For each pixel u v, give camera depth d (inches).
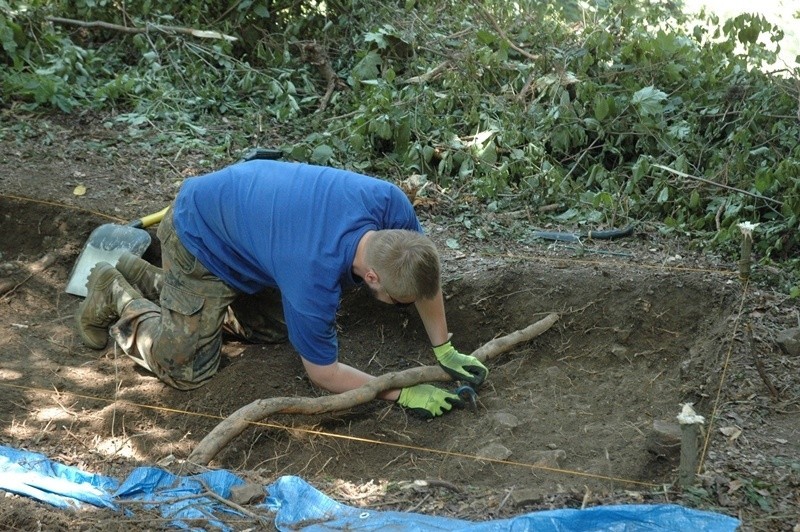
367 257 130.4
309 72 277.7
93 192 201.5
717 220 206.4
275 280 141.3
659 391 159.8
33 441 140.5
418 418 156.3
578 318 175.3
